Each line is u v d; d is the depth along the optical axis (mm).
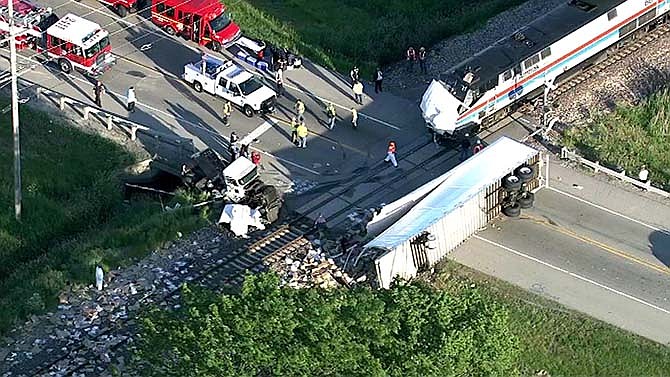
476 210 135000
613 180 147750
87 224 142500
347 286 128625
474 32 184625
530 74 157625
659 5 173750
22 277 131625
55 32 166125
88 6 184125
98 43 165625
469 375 98750
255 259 133125
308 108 162875
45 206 142500
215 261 132875
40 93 163000
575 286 129625
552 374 118625
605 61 172750
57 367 117938
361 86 163625
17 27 169125
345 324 95375
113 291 128125
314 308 95562
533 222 139500
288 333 94312
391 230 128375
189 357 96250
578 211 141625
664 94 162125
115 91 164625
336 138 156625
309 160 152000
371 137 157125
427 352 95875
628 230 138625
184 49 175000
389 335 95812
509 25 186500
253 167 140500
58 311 125312
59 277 129375
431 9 195250
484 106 153750
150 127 157125
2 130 154375
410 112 163000
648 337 122562
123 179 147875
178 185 146375
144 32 178250
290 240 136500
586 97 164875
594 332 123062
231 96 160500
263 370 94625
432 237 129500
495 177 135125
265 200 138625
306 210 142000
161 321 101312
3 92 162250
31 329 122750
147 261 132750
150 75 168625
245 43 174500
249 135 156125
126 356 119375
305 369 92812
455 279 130125
